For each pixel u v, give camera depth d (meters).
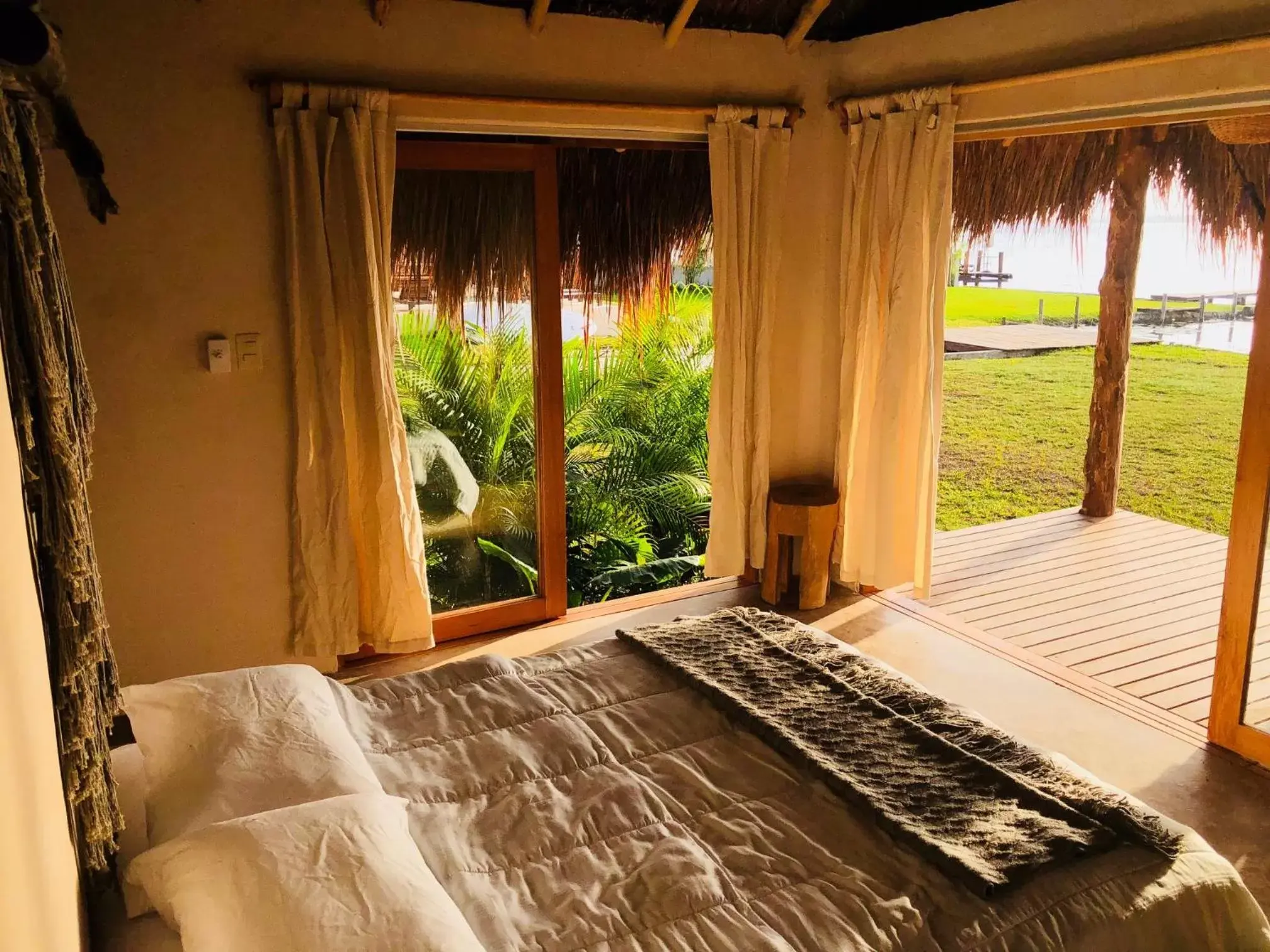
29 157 1.25
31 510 1.18
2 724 0.84
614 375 5.07
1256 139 3.15
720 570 4.07
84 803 1.34
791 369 4.17
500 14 3.26
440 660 3.57
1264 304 2.75
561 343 3.71
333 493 3.20
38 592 1.19
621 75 3.52
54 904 1.05
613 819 1.76
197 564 3.13
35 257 1.17
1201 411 9.14
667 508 5.10
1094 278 14.61
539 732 2.03
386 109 3.06
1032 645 3.80
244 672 1.92
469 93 3.23
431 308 3.49
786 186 3.91
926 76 3.61
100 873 1.49
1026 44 3.27
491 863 1.64
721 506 4.01
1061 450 8.20
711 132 3.67
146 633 3.10
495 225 3.53
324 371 3.11
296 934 1.26
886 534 3.90
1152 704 3.30
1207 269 5.45
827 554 4.05
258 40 2.92
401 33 3.11
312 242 3.03
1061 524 5.53
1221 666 2.97
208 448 3.08
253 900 1.30
